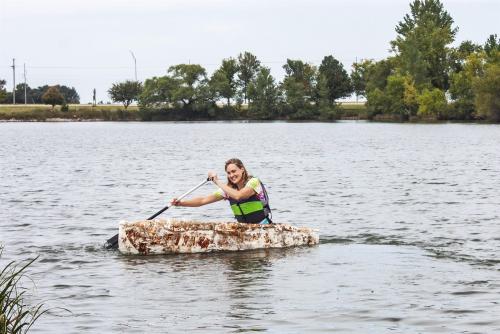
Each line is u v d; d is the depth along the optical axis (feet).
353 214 79.92
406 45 525.34
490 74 447.01
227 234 58.90
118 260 56.03
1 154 204.13
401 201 90.84
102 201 93.66
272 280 49.08
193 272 51.78
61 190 107.04
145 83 596.70
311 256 56.59
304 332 38.34
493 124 460.55
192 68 586.45
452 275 49.80
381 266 52.80
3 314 31.45
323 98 584.81
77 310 42.29
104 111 621.72
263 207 60.29
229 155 194.29
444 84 544.62
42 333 38.32
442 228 69.56
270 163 162.50
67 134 364.58
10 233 68.44
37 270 52.44
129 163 165.89
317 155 191.62
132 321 40.27
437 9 572.51
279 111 589.73
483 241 62.39
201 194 103.04
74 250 59.93
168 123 570.87
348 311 41.86
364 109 603.67
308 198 94.89
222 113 597.93
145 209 85.92
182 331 38.63
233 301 44.06
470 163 157.38
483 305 42.60
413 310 41.86
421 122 517.96
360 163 160.66
